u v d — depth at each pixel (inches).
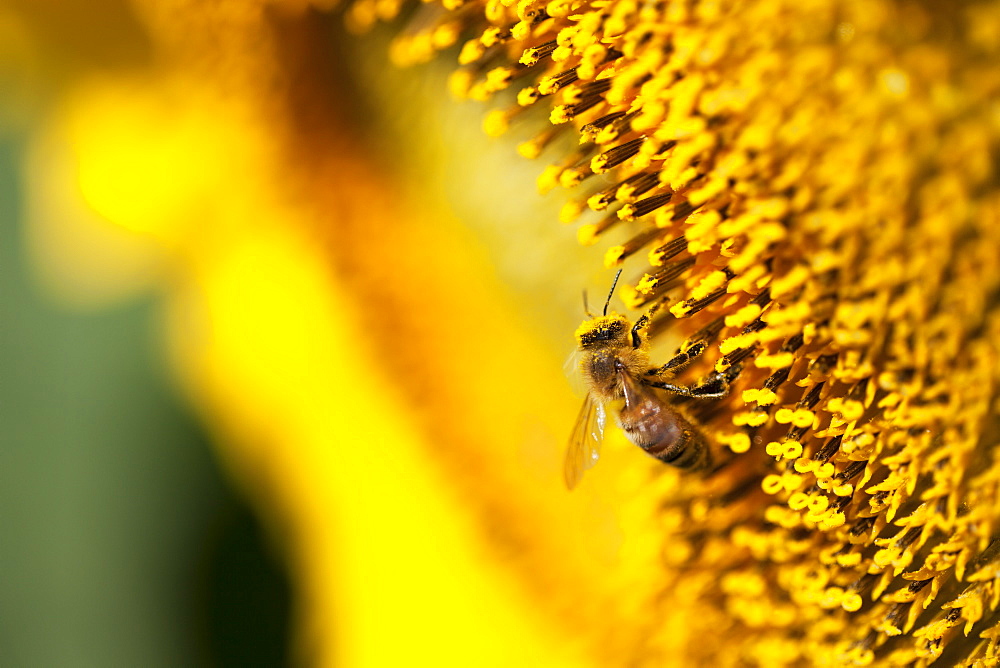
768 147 9.3
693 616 10.0
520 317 10.9
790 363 9.3
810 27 9.3
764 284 9.3
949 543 9.3
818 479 9.3
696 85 9.3
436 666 10.9
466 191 10.9
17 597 11.2
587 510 10.6
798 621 9.7
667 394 9.6
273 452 11.3
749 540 9.6
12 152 11.3
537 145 9.7
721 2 9.3
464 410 11.0
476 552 10.9
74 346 11.4
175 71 11.2
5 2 10.9
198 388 11.4
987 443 9.3
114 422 11.3
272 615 11.3
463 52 9.6
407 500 11.1
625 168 9.4
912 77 9.3
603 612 10.5
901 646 9.5
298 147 11.2
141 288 11.4
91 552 11.3
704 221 9.3
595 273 10.5
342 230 11.1
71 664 11.2
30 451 11.3
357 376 11.2
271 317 11.3
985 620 9.3
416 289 11.1
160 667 11.2
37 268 11.3
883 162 9.3
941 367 9.3
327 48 11.0
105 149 11.3
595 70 9.4
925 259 9.3
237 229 11.3
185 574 11.3
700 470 9.6
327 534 11.2
